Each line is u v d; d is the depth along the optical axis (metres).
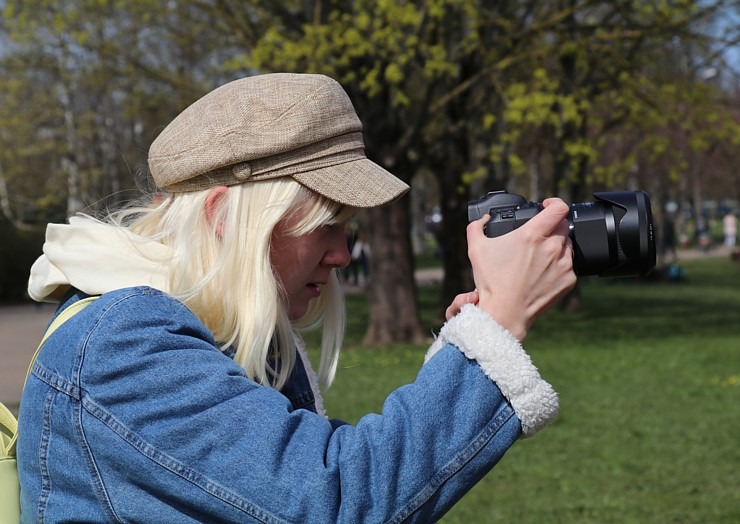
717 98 14.35
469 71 13.70
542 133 17.06
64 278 1.54
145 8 12.90
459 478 1.29
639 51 14.48
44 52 14.27
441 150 15.51
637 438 7.24
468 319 1.34
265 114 1.45
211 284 1.44
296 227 1.47
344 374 10.62
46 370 1.39
